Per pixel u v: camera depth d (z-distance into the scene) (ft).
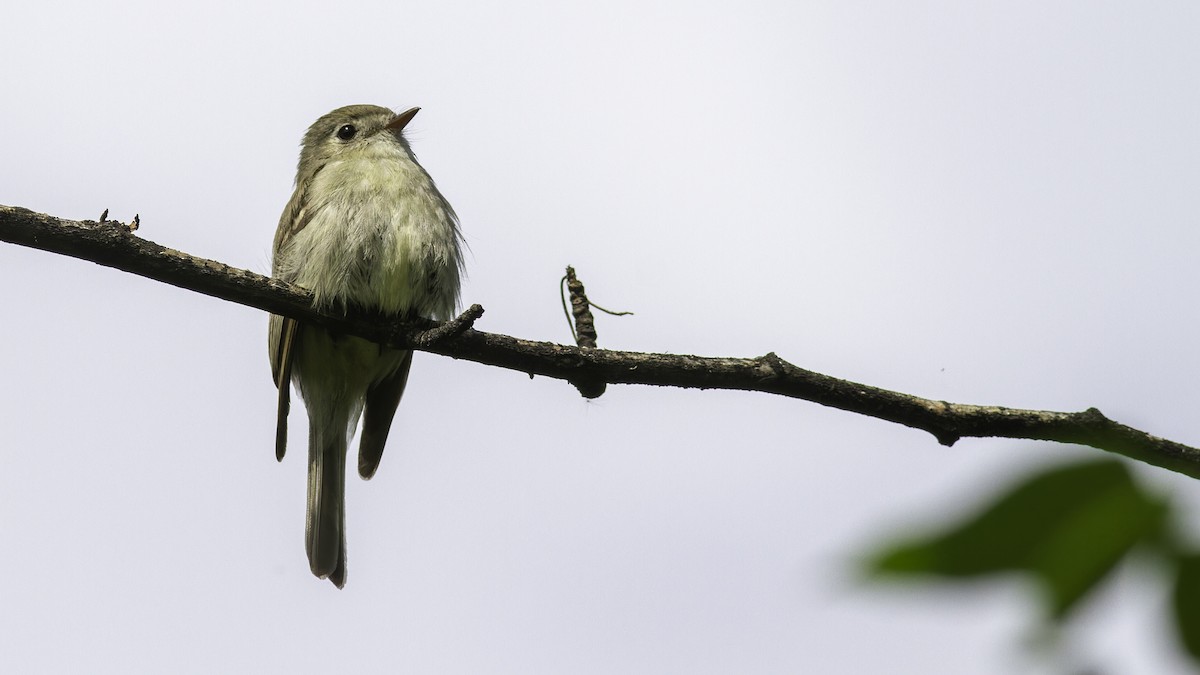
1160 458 23.58
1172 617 5.61
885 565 5.76
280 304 27.89
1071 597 5.62
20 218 24.82
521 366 27.20
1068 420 24.26
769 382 26.08
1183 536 5.67
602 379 26.96
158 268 26.27
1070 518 5.75
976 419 25.22
